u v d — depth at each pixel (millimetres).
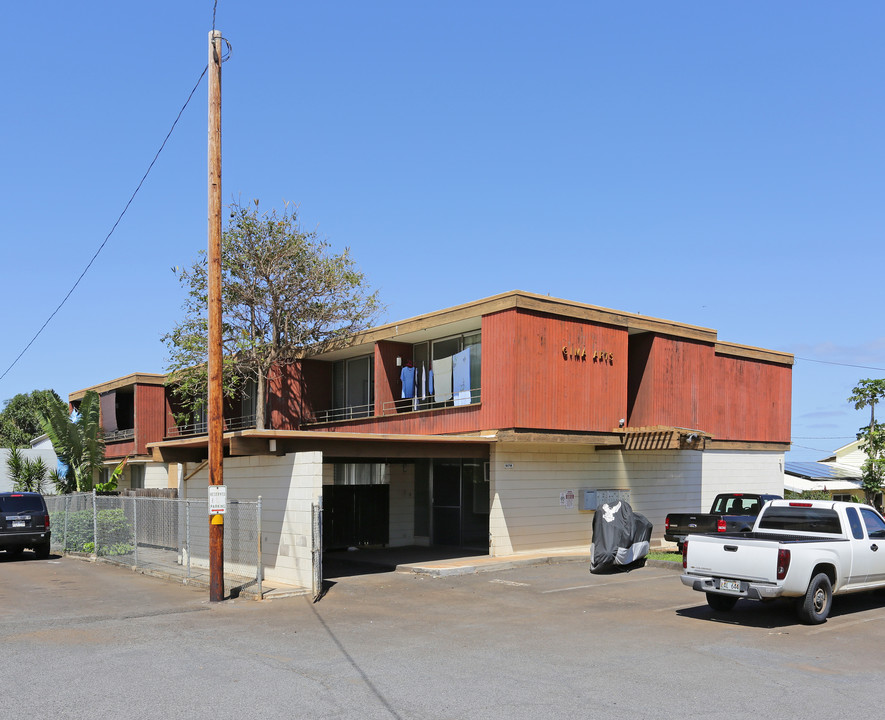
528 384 19828
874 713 7355
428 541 23578
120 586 16922
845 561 12344
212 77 14836
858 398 37125
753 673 8844
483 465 21875
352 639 10891
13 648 10398
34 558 24188
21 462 34625
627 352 22547
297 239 27188
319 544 15344
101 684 8453
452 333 23531
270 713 7383
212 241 14797
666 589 15359
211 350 14734
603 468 23062
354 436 17281
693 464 26219
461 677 8688
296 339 27391
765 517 13805
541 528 21125
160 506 23094
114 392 35469
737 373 28516
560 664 9297
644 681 8492
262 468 17516
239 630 11617
